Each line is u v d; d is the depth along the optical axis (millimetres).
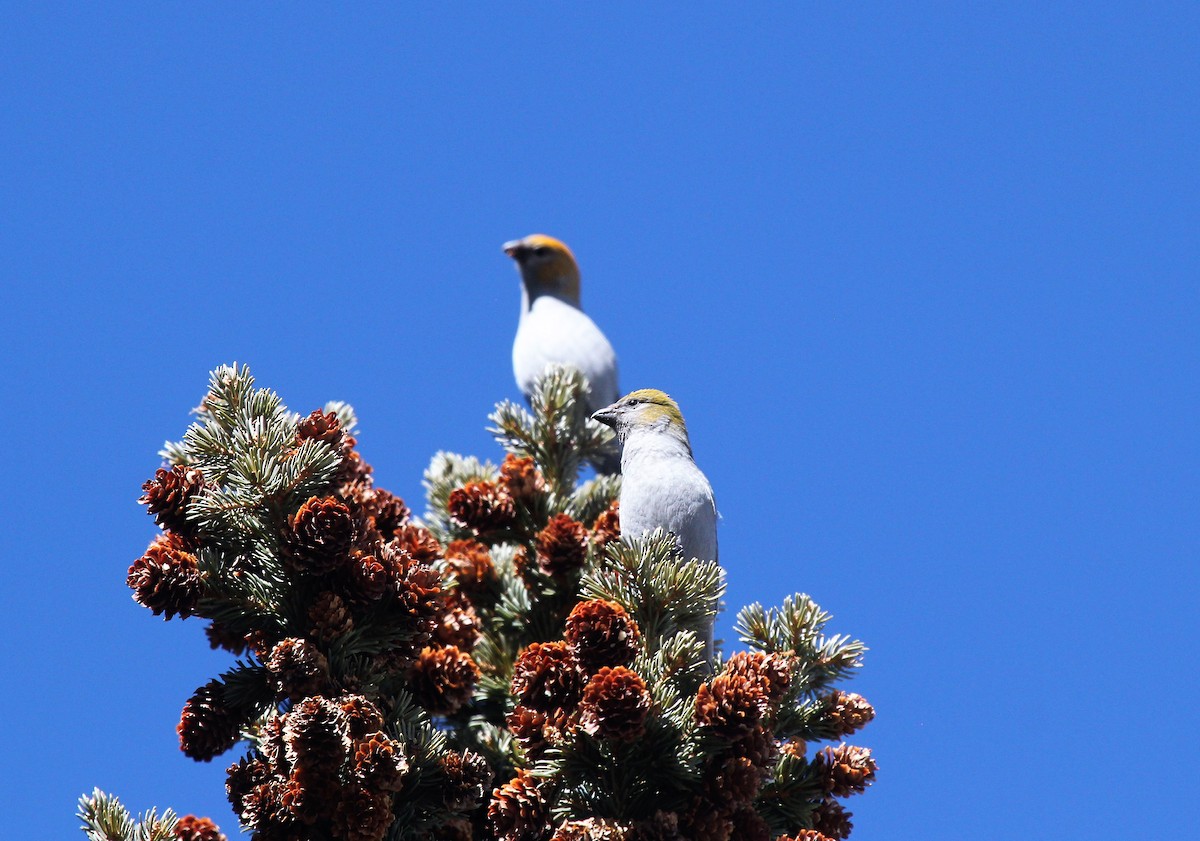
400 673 8750
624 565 9227
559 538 10648
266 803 7781
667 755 8195
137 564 8328
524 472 11789
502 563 11250
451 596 10523
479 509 11492
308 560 8203
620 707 7824
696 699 8258
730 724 8109
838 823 9109
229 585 8469
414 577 8570
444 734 8555
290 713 7793
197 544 8742
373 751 7551
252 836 7988
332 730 7523
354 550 8430
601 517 11836
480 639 10375
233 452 8914
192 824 8258
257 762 8180
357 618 8531
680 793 8352
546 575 10898
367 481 10094
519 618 10773
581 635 8281
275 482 8477
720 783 8156
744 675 8492
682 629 9375
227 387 9266
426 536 9703
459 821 8344
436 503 12711
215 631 8953
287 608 8523
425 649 8969
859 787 9047
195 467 8891
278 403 9336
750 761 8203
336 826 7648
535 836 8242
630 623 8375
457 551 11133
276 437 8758
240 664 8383
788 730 9266
